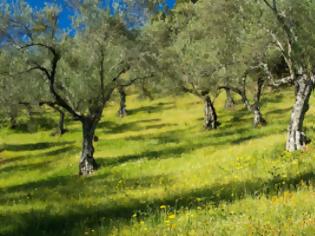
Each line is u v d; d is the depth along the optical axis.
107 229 11.62
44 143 56.34
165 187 17.92
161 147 40.81
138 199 16.97
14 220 15.39
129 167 30.75
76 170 35.44
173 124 58.41
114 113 72.44
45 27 28.91
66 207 17.50
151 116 66.50
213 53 40.50
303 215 8.99
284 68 43.88
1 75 29.91
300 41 23.58
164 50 37.72
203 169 22.61
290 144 23.94
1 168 42.91
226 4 33.50
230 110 61.41
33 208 18.45
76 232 12.23
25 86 31.83
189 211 12.07
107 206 16.45
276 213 9.62
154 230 10.16
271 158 22.00
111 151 42.94
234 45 36.56
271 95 65.94
